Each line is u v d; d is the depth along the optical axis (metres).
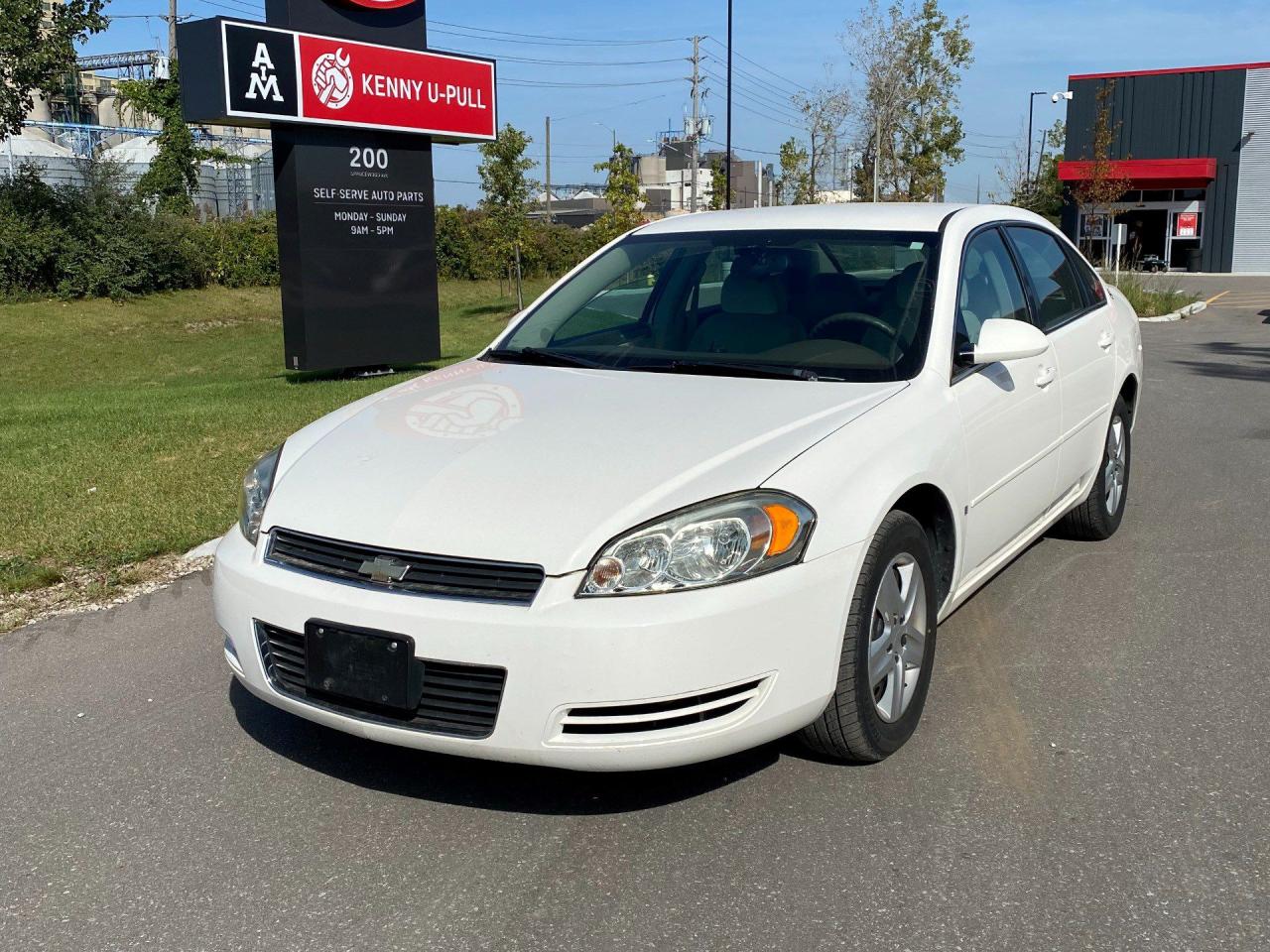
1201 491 6.88
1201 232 42.88
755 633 2.89
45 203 26.58
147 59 55.91
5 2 24.64
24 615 4.92
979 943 2.58
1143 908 2.70
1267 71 40.88
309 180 12.88
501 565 2.86
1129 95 42.91
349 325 13.45
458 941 2.62
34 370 18.97
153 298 27.77
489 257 30.25
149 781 3.44
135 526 5.95
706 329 4.16
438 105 13.66
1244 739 3.58
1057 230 5.47
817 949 2.57
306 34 12.35
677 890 2.81
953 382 3.85
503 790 3.33
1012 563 5.45
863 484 3.19
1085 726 3.68
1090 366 5.12
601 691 2.79
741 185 75.62
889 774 3.37
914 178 39.88
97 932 2.70
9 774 3.50
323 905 2.78
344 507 3.14
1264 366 13.42
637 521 2.89
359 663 2.95
